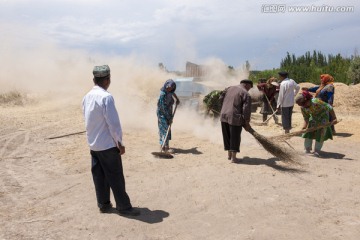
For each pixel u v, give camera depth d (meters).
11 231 4.30
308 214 4.64
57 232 4.30
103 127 4.45
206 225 4.43
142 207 4.99
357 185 5.78
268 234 4.12
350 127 11.50
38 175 6.46
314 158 7.48
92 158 4.73
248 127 6.80
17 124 11.35
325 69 29.31
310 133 7.56
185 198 5.24
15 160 7.42
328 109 7.30
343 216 4.60
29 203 5.17
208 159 7.38
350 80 25.39
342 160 7.37
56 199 5.32
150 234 4.24
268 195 5.29
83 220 4.60
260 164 6.94
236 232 4.23
